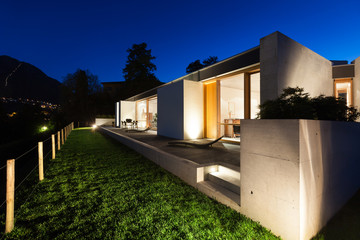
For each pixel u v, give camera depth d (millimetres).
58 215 2283
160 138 7801
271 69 3910
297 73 4336
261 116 2473
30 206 2490
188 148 5328
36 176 3729
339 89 8312
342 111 2781
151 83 29391
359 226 2164
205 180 3260
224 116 9531
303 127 1767
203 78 7176
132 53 30516
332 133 2355
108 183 3318
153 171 4039
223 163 3469
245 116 5520
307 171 1816
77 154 5801
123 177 3650
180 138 7273
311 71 4879
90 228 2016
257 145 2109
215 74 6527
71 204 2539
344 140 2703
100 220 2178
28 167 4754
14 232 1943
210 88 7355
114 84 35031
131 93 28906
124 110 16266
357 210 2555
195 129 7410
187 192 2971
